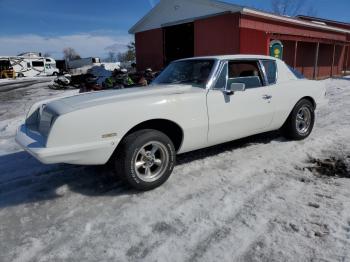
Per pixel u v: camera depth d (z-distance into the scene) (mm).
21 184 3904
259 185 3594
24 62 37656
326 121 6703
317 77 19734
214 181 3748
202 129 3900
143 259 2420
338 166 4102
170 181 3791
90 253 2518
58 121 3033
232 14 12930
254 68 4594
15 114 9750
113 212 3133
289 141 5250
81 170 4266
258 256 2391
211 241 2598
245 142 5258
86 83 11188
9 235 2809
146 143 3432
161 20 16703
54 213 3164
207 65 4262
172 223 2891
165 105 3549
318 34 17766
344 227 2691
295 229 2703
